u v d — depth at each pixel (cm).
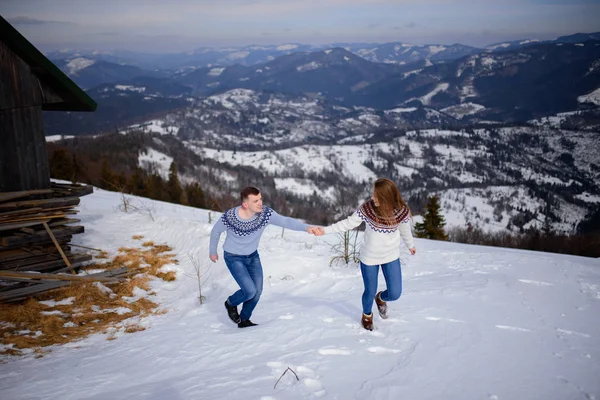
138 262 755
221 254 758
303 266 678
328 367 302
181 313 570
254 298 439
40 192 634
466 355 315
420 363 303
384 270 376
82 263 715
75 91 645
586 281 519
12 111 608
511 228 15938
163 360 368
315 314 448
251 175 18788
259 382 283
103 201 1499
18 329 501
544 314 402
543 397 251
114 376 337
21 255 628
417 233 3969
